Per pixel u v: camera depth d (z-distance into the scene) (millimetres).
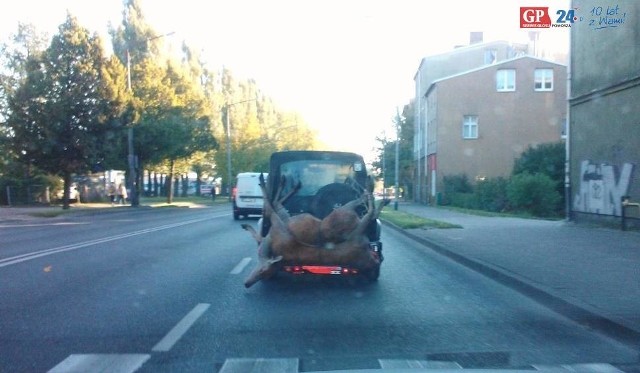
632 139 21781
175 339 8781
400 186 74188
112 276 13930
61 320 9875
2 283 13047
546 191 35719
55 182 52000
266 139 77375
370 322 9781
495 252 16859
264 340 8758
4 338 8852
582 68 25609
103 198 57094
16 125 39719
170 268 15117
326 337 8914
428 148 57406
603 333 9125
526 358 7836
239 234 24219
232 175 71375
